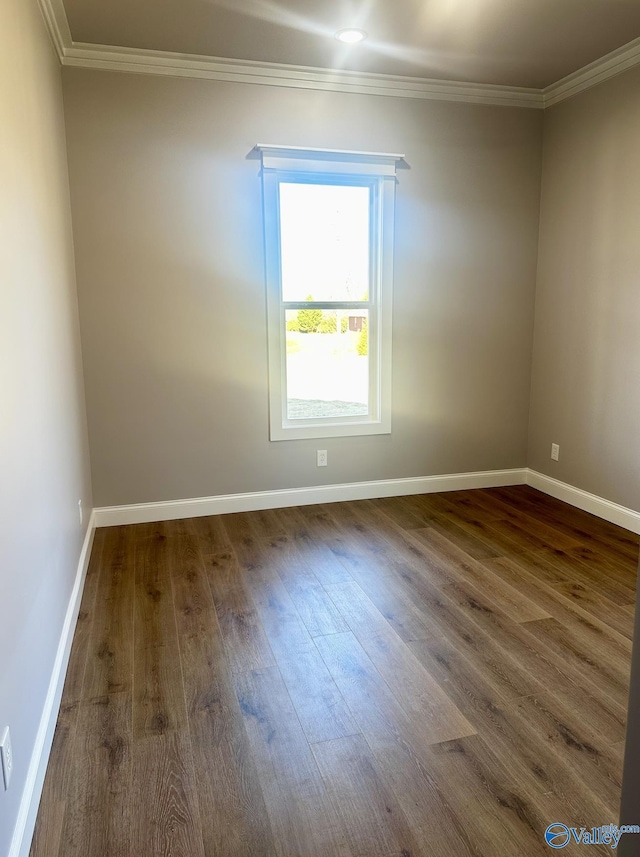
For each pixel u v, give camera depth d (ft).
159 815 5.25
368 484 13.93
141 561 10.55
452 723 6.42
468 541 11.43
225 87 11.59
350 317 13.33
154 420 12.23
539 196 13.92
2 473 4.75
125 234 11.52
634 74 11.06
